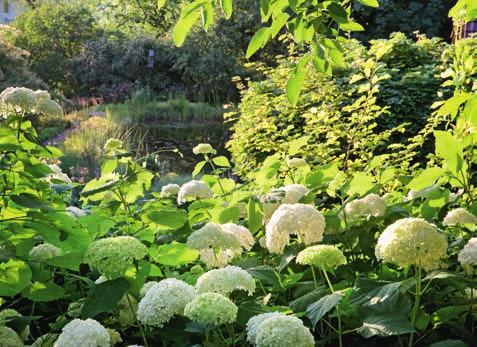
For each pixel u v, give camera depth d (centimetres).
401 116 610
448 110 209
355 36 1391
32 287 199
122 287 170
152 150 1171
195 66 1798
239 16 1777
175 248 208
